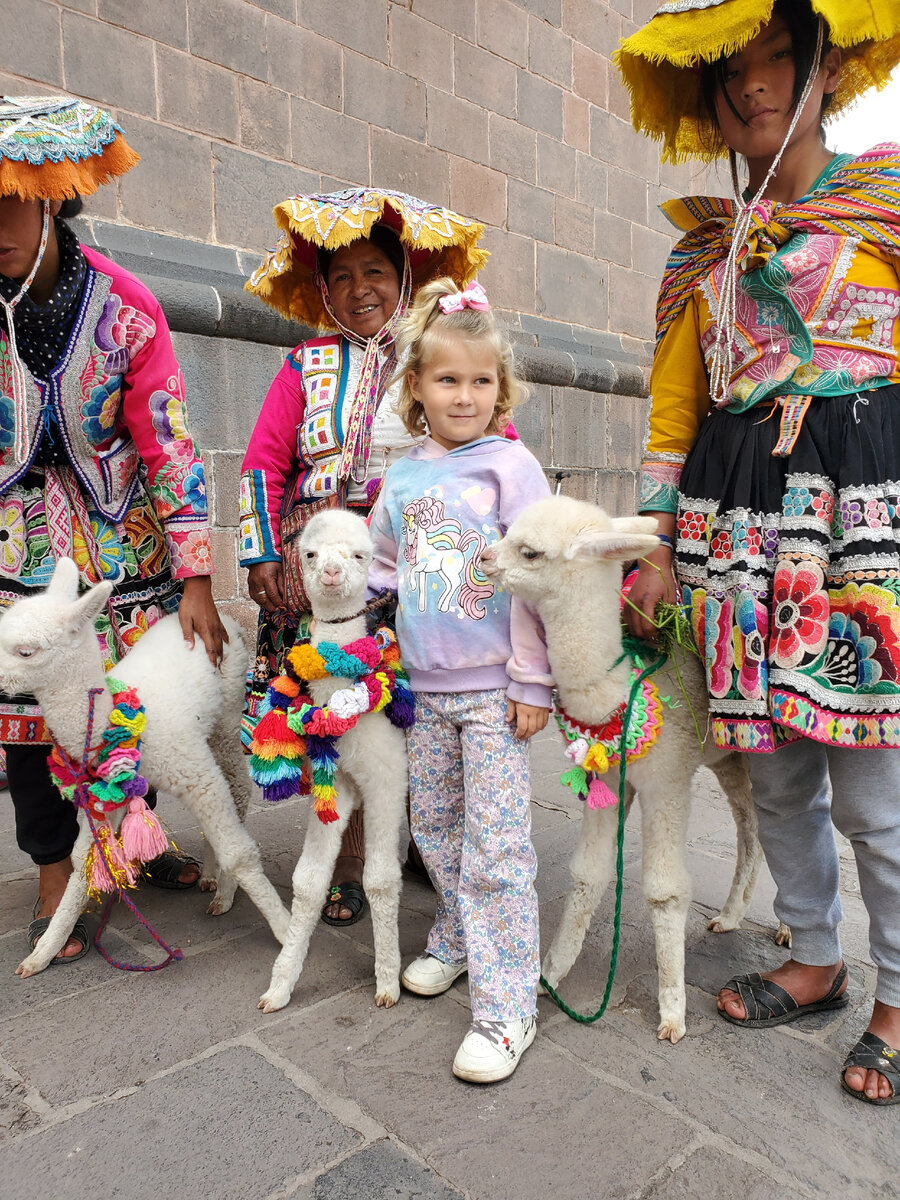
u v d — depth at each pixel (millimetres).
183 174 4258
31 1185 1515
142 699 2160
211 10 4297
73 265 2117
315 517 2025
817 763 2043
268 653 2506
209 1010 2055
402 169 5387
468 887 1981
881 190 1771
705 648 1937
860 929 2516
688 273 2096
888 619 1697
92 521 2385
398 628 2109
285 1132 1646
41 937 2250
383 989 2076
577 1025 2023
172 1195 1496
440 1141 1626
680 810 1991
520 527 1847
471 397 2023
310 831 2088
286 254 2426
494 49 5906
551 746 4367
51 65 3787
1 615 2293
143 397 2293
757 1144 1631
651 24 1883
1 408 2145
